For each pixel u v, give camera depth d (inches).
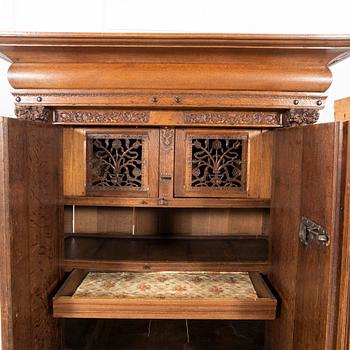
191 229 57.8
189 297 40.7
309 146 32.8
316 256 30.7
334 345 28.2
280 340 41.6
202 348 49.1
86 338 51.0
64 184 46.6
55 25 56.7
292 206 37.7
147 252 50.5
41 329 38.4
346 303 26.9
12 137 30.4
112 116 42.5
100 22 56.7
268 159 46.6
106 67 37.4
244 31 56.5
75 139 46.3
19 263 32.3
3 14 55.8
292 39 33.4
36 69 37.5
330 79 37.9
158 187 46.5
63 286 43.2
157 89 38.4
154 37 33.3
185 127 45.9
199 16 56.6
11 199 30.3
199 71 37.5
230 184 47.3
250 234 57.7
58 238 44.1
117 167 46.9
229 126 43.6
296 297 36.1
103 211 57.0
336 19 55.7
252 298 40.7
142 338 51.3
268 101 38.8
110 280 45.4
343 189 27.1
